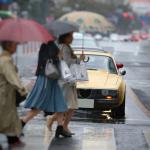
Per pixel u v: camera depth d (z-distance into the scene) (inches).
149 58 3137.3
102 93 997.8
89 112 1047.6
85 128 860.0
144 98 1328.7
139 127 890.1
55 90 743.1
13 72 671.1
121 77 1067.3
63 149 700.0
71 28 748.0
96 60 1105.4
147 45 5004.9
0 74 674.8
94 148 711.7
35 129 833.5
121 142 753.6
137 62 2741.1
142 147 725.3
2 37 663.1
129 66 2445.9
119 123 938.7
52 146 714.8
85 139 768.3
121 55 3356.3
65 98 772.0
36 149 694.5
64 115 779.4
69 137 778.8
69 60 769.6
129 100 1269.7
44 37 674.2
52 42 736.3
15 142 719.1
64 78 742.5
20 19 681.6
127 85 1616.6
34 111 746.8
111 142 752.3
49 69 727.1
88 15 1822.1
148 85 1642.5
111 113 1039.0
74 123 910.4
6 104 678.5
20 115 962.1
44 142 738.2
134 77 1893.5
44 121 915.4
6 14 4613.7
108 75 1060.5
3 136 770.8
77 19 1801.2
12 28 666.2
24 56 3006.9
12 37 661.9
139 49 4212.6
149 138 786.8
